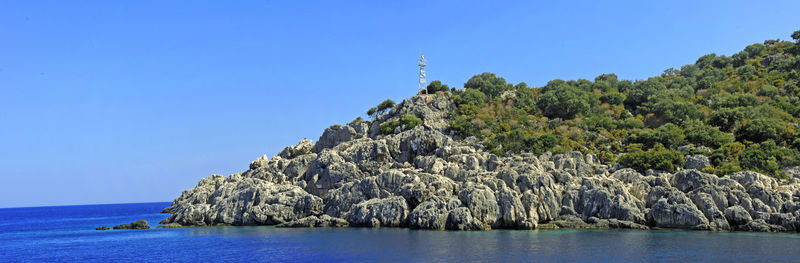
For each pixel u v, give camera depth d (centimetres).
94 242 10038
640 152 11969
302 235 9644
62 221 19238
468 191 10062
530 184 10262
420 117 15688
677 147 13062
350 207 11188
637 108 17100
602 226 9662
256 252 8062
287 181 13112
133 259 7981
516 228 9744
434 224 9794
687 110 15100
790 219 8969
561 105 16625
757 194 9581
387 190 11169
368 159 12900
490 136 13925
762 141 12888
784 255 7012
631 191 10412
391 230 9888
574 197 10188
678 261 6794
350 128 15425
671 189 9919
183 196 19262
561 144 13338
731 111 14512
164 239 9950
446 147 12431
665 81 19538
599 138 14125
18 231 13762
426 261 6988
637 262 6775
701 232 9075
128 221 17875
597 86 19625
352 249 7962
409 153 13062
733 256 7019
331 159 12762
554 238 8588
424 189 10562
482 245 8000
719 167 10900
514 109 16762
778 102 15650
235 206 12006
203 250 8456
